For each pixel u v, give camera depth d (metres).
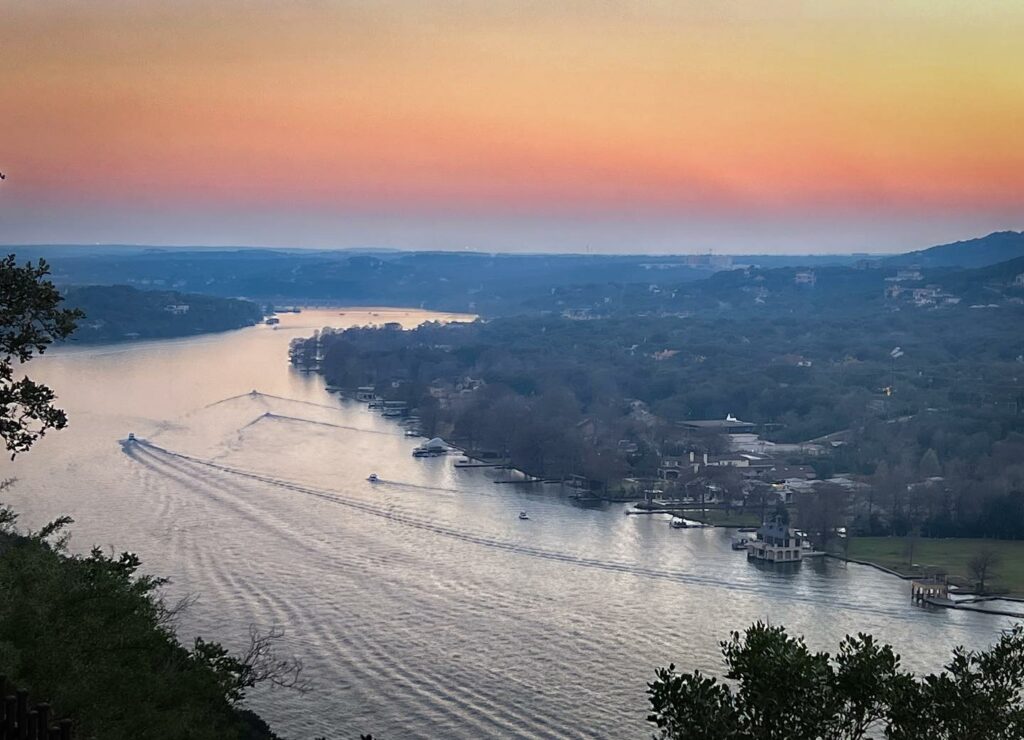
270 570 162.88
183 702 58.78
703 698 49.38
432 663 126.75
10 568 60.16
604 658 131.00
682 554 186.25
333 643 131.88
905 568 180.75
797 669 48.66
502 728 110.19
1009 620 152.38
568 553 183.75
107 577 63.16
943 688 50.34
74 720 48.75
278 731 106.12
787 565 181.25
